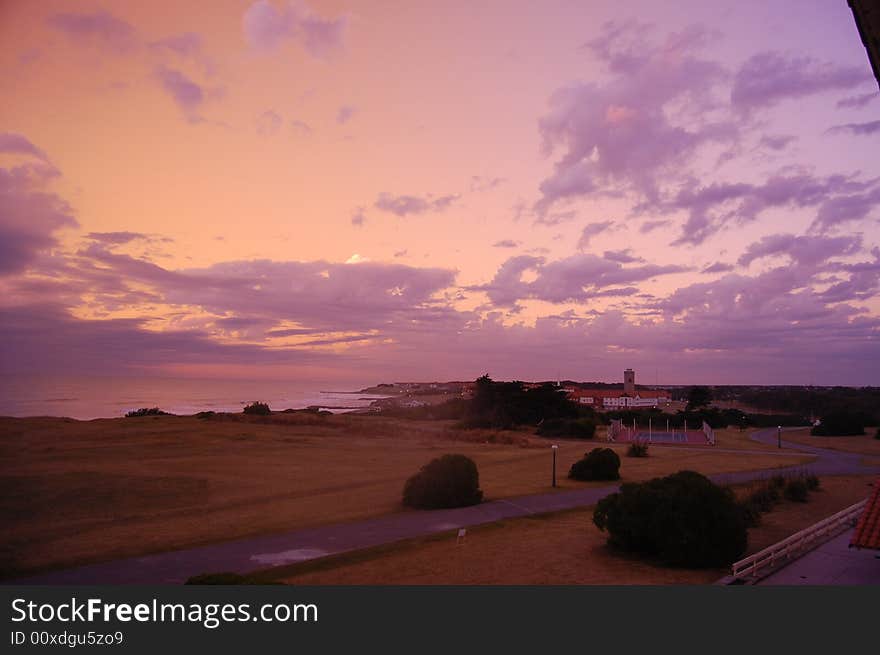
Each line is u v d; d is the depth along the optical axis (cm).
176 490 2889
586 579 1625
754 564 1617
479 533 2202
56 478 3011
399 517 2477
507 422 8106
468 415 8950
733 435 8056
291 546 1967
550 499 2984
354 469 3806
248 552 1880
